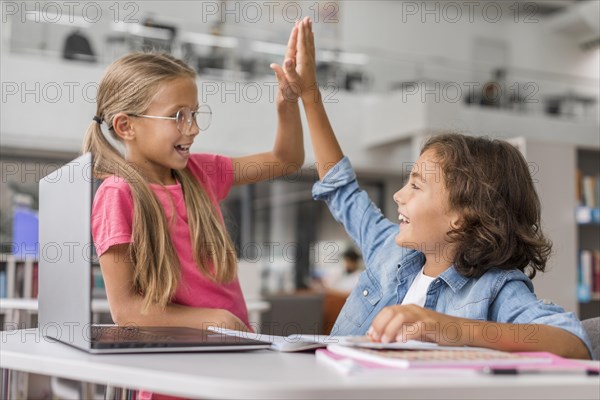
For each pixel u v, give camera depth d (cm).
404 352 92
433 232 130
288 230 921
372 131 798
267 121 755
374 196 913
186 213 150
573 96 880
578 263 435
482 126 765
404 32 1068
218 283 149
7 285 386
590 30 1140
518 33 1152
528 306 117
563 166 417
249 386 72
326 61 809
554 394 79
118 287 130
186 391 76
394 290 146
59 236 113
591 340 138
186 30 732
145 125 147
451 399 76
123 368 84
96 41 700
